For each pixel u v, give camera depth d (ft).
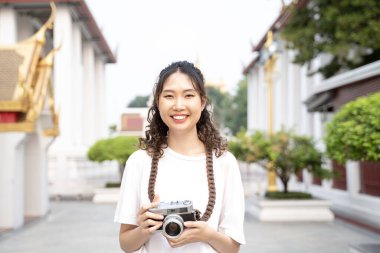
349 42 44.80
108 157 55.01
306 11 47.78
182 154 7.66
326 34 47.34
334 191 49.21
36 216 42.80
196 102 7.43
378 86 34.83
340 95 43.06
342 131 22.36
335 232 33.32
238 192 7.62
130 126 109.70
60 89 73.72
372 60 48.83
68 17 76.23
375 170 38.60
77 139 81.46
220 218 7.62
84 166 69.72
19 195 37.01
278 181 71.72
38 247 28.66
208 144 7.68
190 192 7.38
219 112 210.59
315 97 48.98
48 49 97.66
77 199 62.69
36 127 42.11
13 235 32.99
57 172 66.95
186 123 7.41
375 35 41.47
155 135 7.77
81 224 38.83
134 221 7.51
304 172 61.93
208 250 7.16
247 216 42.63
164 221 6.57
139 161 7.73
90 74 99.66
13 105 29.63
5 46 34.04
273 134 40.73
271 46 53.57
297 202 39.37
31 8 76.95
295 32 47.60
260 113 126.31
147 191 7.44
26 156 42.98
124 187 7.71
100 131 112.98
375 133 20.83
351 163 43.29
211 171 7.47
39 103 32.48
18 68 32.35
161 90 7.47
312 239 30.58
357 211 41.29
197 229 6.79
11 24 74.79
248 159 39.34
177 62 7.68
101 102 114.21
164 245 7.22
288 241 29.86
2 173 35.63
